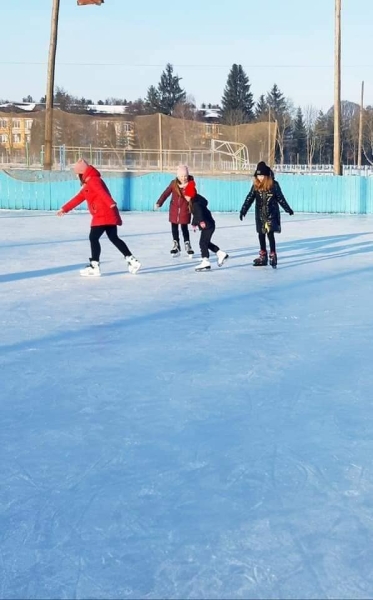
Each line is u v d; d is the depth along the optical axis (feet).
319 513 9.09
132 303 23.63
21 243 41.37
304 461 10.74
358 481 10.03
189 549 8.24
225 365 16.17
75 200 28.89
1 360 16.58
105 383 14.75
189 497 9.55
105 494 9.66
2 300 24.04
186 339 18.70
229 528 8.71
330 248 40.50
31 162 88.43
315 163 266.16
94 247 29.17
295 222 61.00
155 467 10.53
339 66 80.38
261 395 13.98
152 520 8.93
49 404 13.44
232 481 10.04
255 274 30.32
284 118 252.42
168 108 277.85
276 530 8.66
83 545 8.34
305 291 26.20
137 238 44.86
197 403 13.47
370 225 57.57
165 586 7.53
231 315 21.84
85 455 10.99
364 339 18.75
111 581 7.63
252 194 31.91
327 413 12.93
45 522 8.89
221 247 40.47
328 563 7.93
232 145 84.07
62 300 24.08
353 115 264.52
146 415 12.80
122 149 85.61
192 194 30.40
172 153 84.43
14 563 7.97
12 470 10.44
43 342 18.30
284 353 17.28
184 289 26.43
